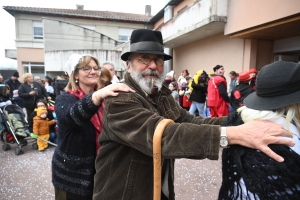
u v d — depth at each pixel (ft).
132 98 3.64
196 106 18.31
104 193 3.85
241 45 24.48
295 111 2.85
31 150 15.26
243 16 20.77
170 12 46.50
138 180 3.76
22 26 62.34
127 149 3.82
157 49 4.12
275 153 2.62
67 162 4.89
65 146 4.93
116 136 3.63
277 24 17.47
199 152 2.90
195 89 17.99
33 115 15.10
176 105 4.84
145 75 4.17
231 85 21.09
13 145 16.43
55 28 55.21
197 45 34.32
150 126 3.21
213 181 10.21
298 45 20.72
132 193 3.74
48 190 9.56
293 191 2.48
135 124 3.34
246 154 2.81
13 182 10.28
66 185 4.94
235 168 2.99
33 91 20.03
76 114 4.34
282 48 22.52
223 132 2.91
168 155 3.05
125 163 3.80
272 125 2.82
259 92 3.05
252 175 2.65
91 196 4.95
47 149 15.37
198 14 25.50
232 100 12.71
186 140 2.96
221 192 3.32
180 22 30.25
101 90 4.05
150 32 4.16
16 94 24.36
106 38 58.90
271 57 23.89
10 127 14.30
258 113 3.03
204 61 32.55
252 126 2.87
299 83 2.81
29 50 63.00
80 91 5.43
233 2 22.11
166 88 4.74
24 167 12.10
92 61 5.49
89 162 4.92
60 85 21.61
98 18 66.90
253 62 23.32
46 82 34.45
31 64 63.62
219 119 4.49
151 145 3.16
